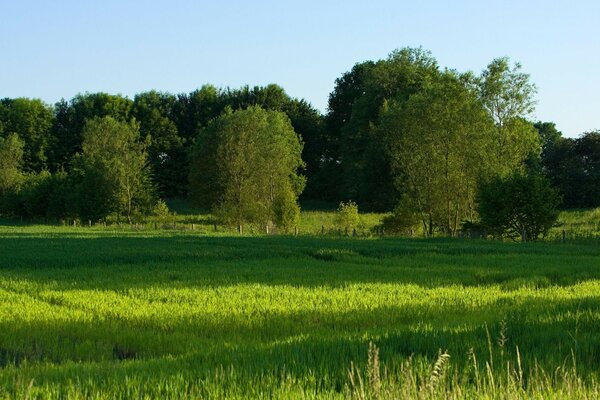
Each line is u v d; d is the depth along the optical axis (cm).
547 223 4272
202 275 2345
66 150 11356
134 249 3516
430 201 5284
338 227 6053
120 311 1558
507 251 3334
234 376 860
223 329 1327
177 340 1218
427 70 8062
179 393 803
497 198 4341
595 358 964
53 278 2294
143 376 884
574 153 8081
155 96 11856
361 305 1614
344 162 9062
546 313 1370
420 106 5300
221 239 4481
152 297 1802
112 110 11394
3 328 1355
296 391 791
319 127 11450
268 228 6306
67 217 8300
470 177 5147
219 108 11694
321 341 1089
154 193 8019
